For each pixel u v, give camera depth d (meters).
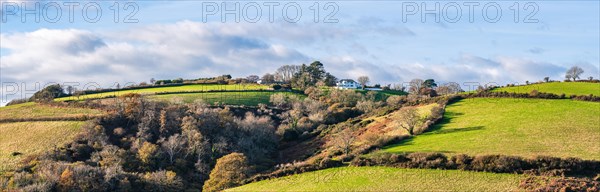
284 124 165.38
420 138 114.94
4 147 125.88
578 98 134.88
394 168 94.25
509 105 133.75
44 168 107.06
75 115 141.12
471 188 82.56
